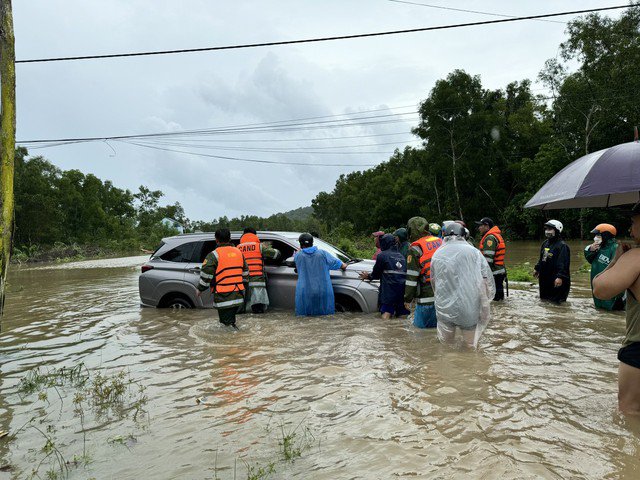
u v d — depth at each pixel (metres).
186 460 2.98
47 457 3.12
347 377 4.46
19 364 5.55
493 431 3.20
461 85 44.62
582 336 5.85
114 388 4.36
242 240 7.86
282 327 6.71
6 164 5.30
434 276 5.42
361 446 3.06
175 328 7.02
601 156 3.80
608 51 36.06
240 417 3.64
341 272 7.77
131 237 75.75
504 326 6.46
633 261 3.11
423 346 5.41
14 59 5.47
